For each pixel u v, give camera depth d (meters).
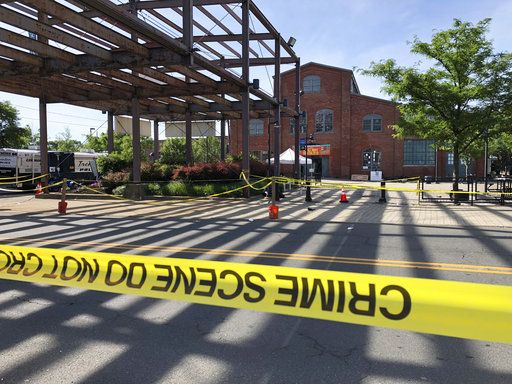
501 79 15.20
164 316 4.43
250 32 21.52
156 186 19.47
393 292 2.62
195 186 19.03
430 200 16.73
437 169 42.16
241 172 18.73
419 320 2.57
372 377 3.13
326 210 14.01
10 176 27.09
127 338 3.88
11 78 15.84
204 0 17.34
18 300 4.97
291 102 45.38
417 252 7.42
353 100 43.97
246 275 2.99
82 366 3.35
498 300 2.44
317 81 44.69
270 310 2.92
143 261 3.32
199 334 3.96
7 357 3.52
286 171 36.78
